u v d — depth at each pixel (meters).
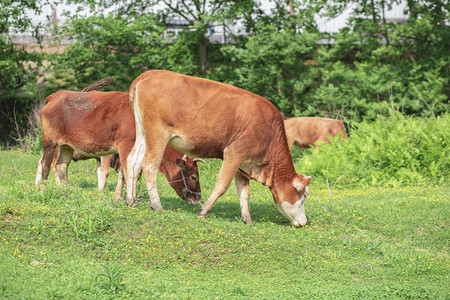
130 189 7.46
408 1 21.12
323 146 13.34
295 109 21.06
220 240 6.29
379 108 18.72
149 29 20.83
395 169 11.95
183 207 8.39
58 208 6.81
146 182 7.28
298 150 16.17
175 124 7.14
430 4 20.33
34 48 23.73
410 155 11.98
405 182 11.62
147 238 6.11
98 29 20.05
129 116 7.80
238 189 7.80
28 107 20.70
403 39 21.03
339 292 4.98
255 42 19.98
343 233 7.45
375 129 13.49
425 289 5.20
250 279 5.42
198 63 23.06
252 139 7.35
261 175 7.63
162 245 6.02
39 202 7.19
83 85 20.86
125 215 6.66
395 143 12.17
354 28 21.23
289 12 22.09
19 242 5.61
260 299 4.68
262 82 20.45
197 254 5.95
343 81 20.38
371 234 7.45
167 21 23.16
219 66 22.39
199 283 5.11
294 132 15.64
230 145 7.31
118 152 7.95
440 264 6.29
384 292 5.07
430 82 19.09
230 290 4.92
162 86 7.12
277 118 7.59
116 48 21.64
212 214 7.98
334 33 21.09
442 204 8.66
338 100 19.66
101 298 4.36
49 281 4.64
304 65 21.31
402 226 7.75
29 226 5.93
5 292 4.19
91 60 20.95
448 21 20.44
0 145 19.42
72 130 8.05
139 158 7.41
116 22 20.05
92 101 8.05
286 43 20.03
